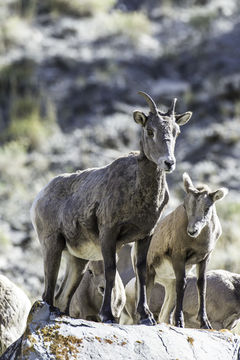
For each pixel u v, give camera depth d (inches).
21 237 2188.7
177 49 3353.8
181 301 1108.5
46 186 1129.4
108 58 3270.2
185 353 918.4
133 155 1024.9
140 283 1016.9
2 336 1089.4
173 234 1142.3
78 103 3006.9
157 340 923.4
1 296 1123.9
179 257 1131.9
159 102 2977.4
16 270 1963.6
